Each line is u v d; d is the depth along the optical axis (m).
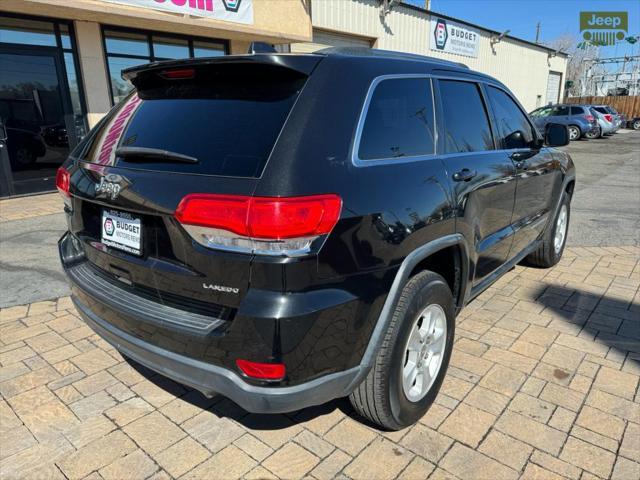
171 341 2.01
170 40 10.21
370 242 2.02
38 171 8.68
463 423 2.53
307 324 1.82
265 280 1.79
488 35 21.19
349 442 2.40
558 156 4.50
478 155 3.01
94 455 2.32
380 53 2.56
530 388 2.82
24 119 8.37
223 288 1.87
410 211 2.24
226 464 2.27
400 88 2.47
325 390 1.97
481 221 2.96
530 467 2.23
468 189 2.73
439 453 2.32
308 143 1.91
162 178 2.01
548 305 3.95
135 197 2.06
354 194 1.97
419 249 2.29
